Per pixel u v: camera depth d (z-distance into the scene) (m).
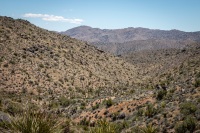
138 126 33.62
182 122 28.42
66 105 71.94
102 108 54.41
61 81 106.94
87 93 102.75
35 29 159.88
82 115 54.91
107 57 179.75
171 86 53.47
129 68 180.62
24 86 88.50
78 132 26.25
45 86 95.88
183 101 37.38
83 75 125.94
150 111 38.06
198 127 25.80
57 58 130.12
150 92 56.62
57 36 171.25
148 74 177.12
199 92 39.47
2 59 100.19
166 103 40.44
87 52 168.50
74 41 179.00
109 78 140.12
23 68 101.56
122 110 47.97
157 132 29.52
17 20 160.25
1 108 22.41
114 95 77.62
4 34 124.38
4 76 89.44
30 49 121.75
